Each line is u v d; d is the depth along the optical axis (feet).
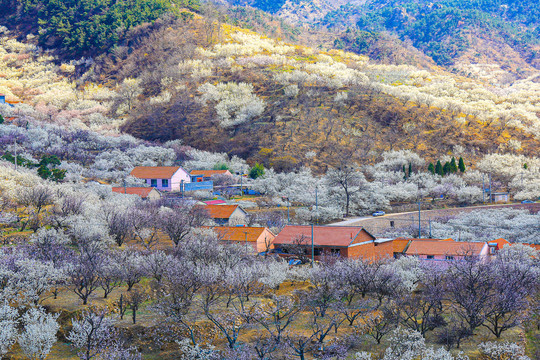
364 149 465.47
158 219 177.99
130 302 115.85
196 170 389.39
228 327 109.91
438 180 389.19
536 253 193.57
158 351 100.58
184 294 115.85
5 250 123.65
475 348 110.32
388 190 345.31
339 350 100.42
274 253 185.26
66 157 375.45
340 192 332.80
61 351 96.22
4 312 92.43
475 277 130.93
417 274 144.05
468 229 269.03
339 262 147.13
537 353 107.45
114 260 124.47
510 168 423.23
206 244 150.10
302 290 139.13
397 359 95.25
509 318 117.70
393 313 121.80
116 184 306.76
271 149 470.39
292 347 98.22
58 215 163.22
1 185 183.32
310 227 193.16
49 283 113.19
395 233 248.93
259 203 306.14
